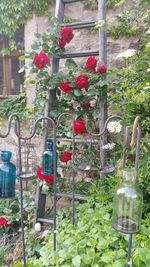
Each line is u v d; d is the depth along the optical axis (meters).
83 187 1.86
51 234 1.47
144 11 1.87
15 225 2.05
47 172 1.54
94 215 1.32
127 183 0.95
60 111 1.83
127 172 0.94
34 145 2.36
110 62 2.17
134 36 2.08
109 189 1.53
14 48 2.48
